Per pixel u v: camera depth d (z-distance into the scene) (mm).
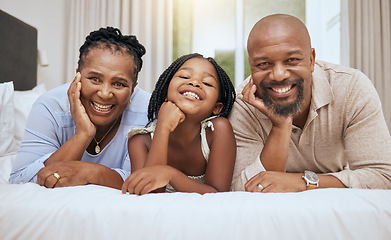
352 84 905
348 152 914
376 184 788
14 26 2572
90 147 1129
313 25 3518
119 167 1195
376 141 858
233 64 3490
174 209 523
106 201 550
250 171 843
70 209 534
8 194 576
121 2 3361
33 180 888
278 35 754
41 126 1074
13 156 1580
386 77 3223
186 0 3500
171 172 722
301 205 525
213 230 505
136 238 511
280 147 830
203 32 3500
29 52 2799
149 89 3297
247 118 972
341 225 504
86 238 519
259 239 501
